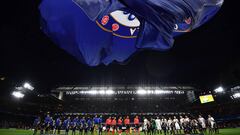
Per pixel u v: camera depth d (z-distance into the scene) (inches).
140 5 150.2
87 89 2241.6
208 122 842.8
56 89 2236.7
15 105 1930.4
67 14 173.8
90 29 180.2
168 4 148.9
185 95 2379.4
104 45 186.4
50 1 171.0
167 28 149.1
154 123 853.8
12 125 1786.4
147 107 2380.7
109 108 2369.6
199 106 2169.0
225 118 1926.7
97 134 954.7
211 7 172.7
